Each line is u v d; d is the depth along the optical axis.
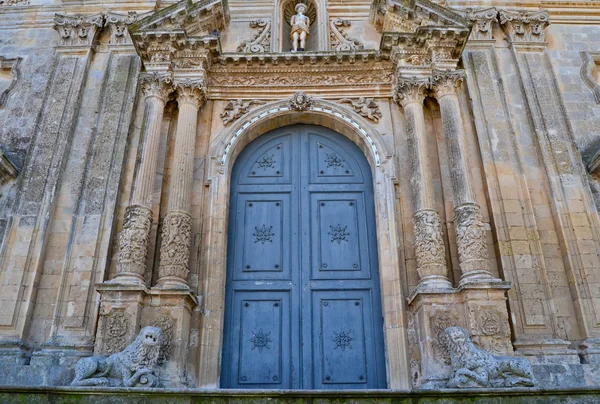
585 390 6.86
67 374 8.82
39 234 10.19
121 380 7.80
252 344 9.80
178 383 8.36
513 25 12.49
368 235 10.69
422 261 9.46
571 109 11.75
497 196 10.52
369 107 11.47
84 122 11.40
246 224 10.86
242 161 11.48
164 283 9.12
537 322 9.38
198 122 11.33
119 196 10.62
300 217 10.88
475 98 11.59
